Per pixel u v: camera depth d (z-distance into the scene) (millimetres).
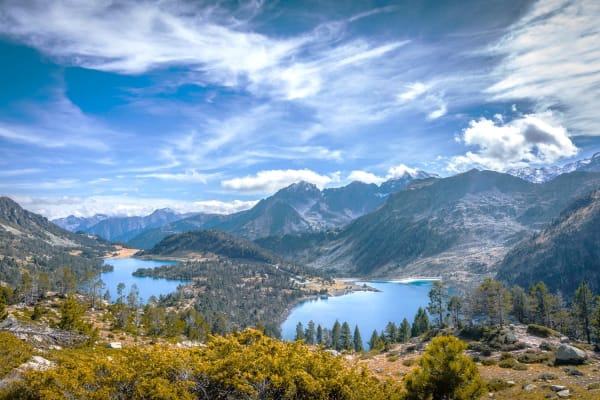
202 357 23328
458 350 25188
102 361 20328
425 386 25109
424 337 76000
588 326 90312
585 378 35781
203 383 21219
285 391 21531
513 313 109688
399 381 42656
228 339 25469
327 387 22422
